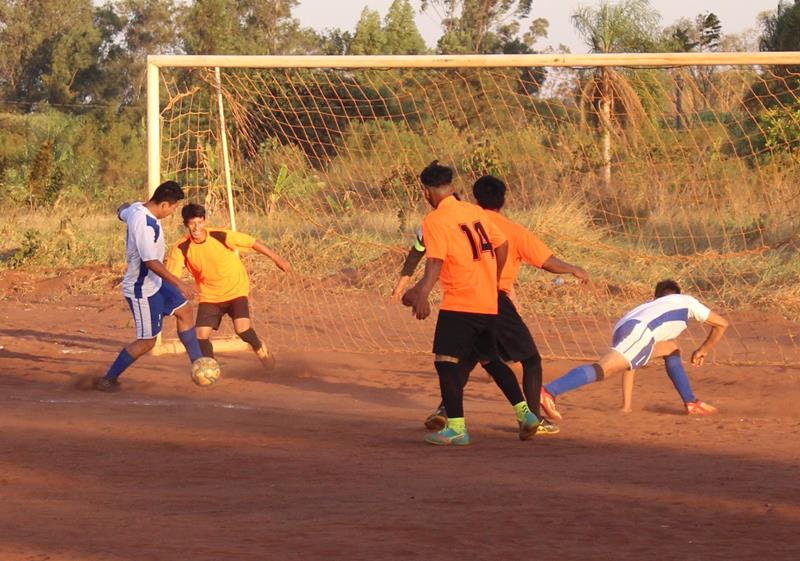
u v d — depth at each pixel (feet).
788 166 97.04
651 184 102.58
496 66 63.87
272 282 103.91
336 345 74.59
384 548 23.08
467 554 22.65
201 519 26.20
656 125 97.19
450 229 38.29
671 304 46.37
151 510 27.43
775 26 146.92
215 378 52.29
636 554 22.70
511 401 39.75
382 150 105.19
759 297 89.66
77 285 107.76
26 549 23.16
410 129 95.76
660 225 102.73
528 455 36.40
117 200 207.82
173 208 55.36
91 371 60.80
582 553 22.75
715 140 98.89
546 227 104.12
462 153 106.83
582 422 44.19
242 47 366.02
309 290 101.19
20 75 505.66
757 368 61.98
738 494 28.81
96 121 319.06
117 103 504.43
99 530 24.99
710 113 98.58
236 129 87.97
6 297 103.55
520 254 42.27
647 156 99.96
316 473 32.91
